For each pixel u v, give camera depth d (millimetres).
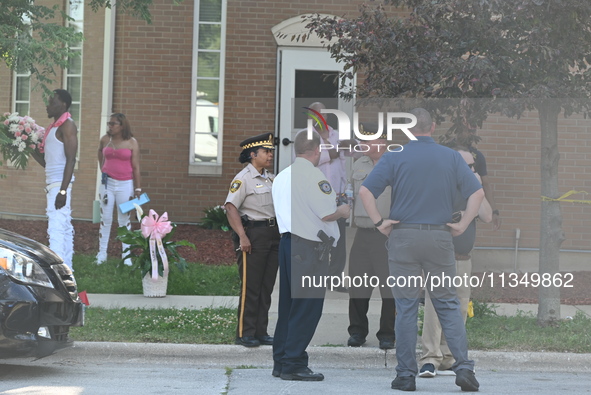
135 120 22391
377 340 13328
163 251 15961
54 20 22781
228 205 12641
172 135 22438
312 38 22250
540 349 12734
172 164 22422
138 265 16781
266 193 12711
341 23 14492
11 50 16250
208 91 22500
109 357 12531
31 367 11906
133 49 22344
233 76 22391
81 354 12523
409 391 10477
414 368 10602
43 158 17562
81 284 16625
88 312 14359
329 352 12594
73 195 22812
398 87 13984
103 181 17781
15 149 17625
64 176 15945
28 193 23438
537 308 15312
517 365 12461
